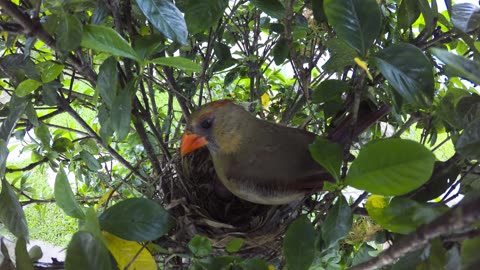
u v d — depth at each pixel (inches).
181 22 54.4
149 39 60.6
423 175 47.5
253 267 57.2
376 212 51.4
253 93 98.0
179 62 58.9
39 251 61.8
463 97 57.4
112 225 56.9
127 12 69.1
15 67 65.5
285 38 76.9
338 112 78.0
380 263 44.6
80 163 100.7
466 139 47.7
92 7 68.1
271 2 65.4
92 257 47.8
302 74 81.7
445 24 66.0
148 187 83.4
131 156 110.7
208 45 82.7
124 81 69.3
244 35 93.8
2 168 57.8
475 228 41.3
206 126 84.2
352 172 49.9
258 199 81.0
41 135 84.5
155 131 80.5
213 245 77.8
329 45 63.7
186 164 89.9
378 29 51.0
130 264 57.1
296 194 77.2
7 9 51.5
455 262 44.3
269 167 79.1
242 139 82.0
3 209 58.0
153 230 57.5
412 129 100.8
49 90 68.8
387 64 50.3
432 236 37.9
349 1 51.0
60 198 56.1
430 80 49.9
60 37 52.6
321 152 54.1
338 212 53.8
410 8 65.3
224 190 90.4
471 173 65.4
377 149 48.1
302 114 99.9
